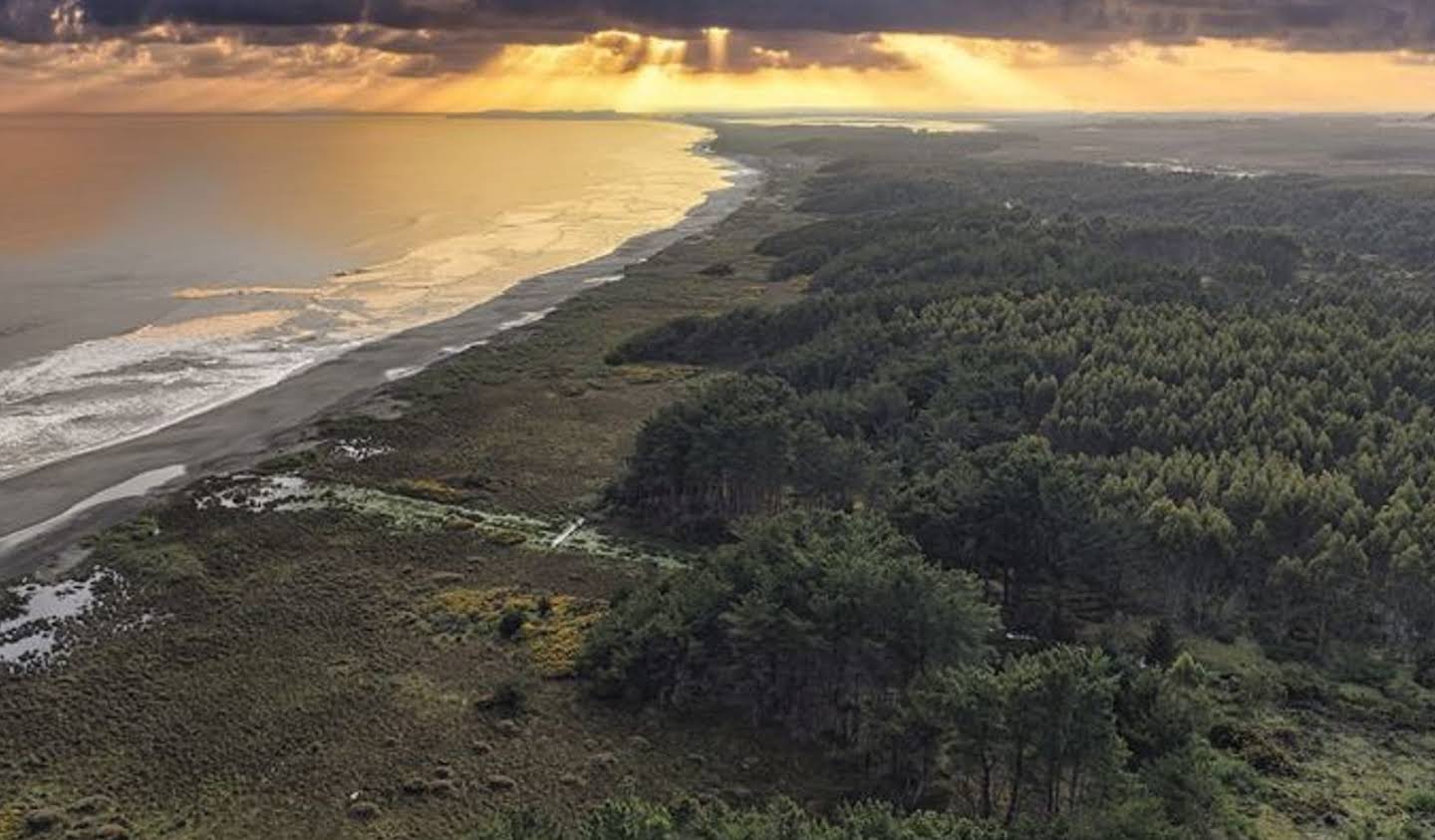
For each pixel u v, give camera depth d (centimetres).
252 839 5522
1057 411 9812
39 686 6794
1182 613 7725
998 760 5453
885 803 5141
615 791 5953
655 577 8031
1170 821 5122
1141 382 10000
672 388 13062
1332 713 6644
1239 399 9794
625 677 6794
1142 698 5866
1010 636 7294
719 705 6731
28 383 12812
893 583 6219
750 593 6525
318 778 5997
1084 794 5306
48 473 10169
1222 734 6259
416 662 7162
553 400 12600
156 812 5694
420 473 10375
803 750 6350
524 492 10038
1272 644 7419
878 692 6316
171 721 6462
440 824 5672
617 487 9694
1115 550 7431
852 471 8862
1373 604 7388
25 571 8281
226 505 9506
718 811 5244
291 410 12106
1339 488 7938
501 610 7838
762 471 8888
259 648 7294
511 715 6600
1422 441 8812
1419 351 10881
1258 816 5600
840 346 12275
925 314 12938
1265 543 7612
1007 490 7562
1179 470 8369
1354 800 5788
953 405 10188
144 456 10638
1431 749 6284
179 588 8069
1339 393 9862
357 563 8531
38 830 5516
